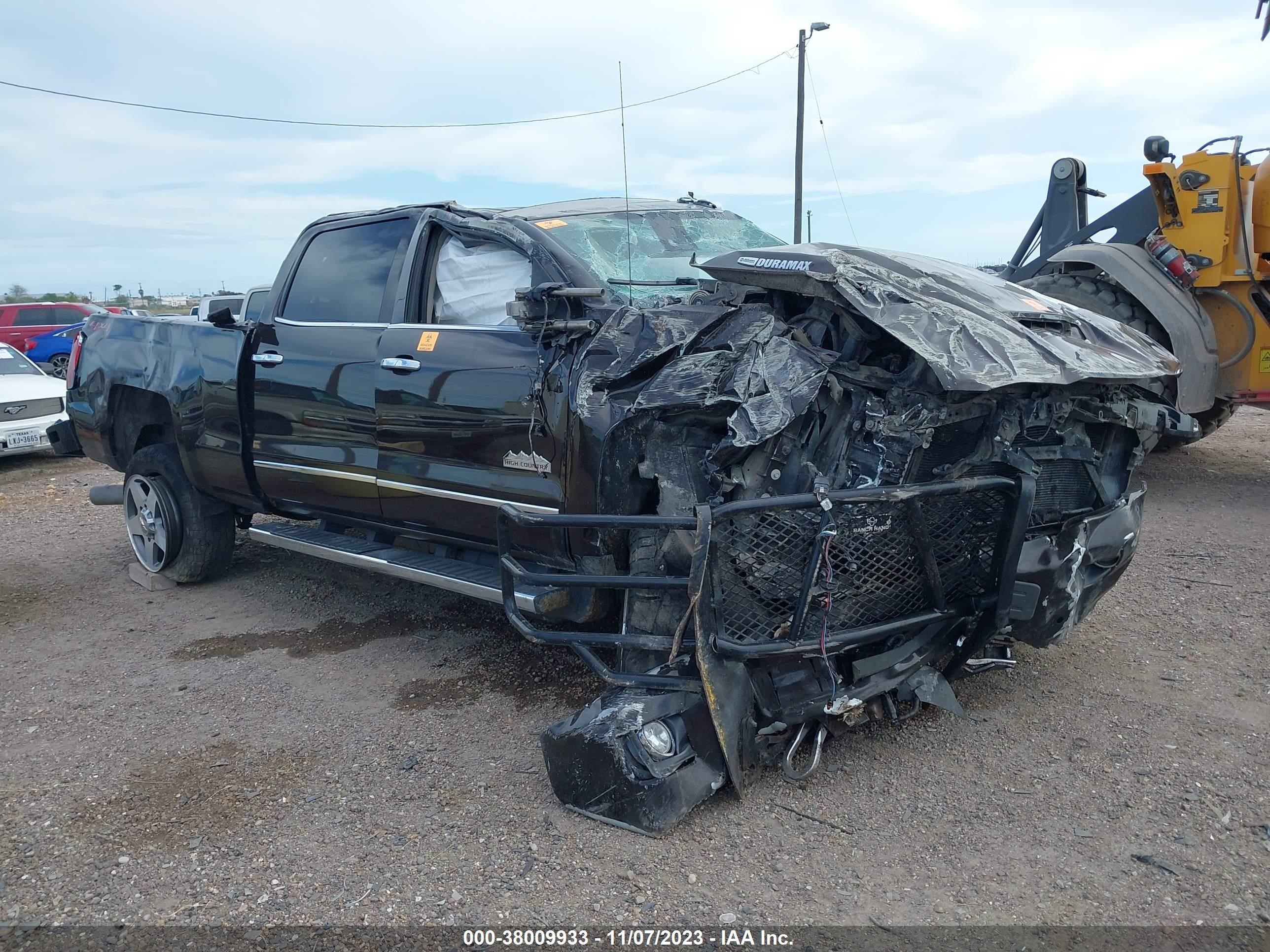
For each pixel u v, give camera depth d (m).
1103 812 3.12
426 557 4.55
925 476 3.23
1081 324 3.62
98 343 6.26
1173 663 4.23
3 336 22.36
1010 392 3.19
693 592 3.02
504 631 4.99
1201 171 6.77
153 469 5.87
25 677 4.66
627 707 3.19
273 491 5.18
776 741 3.43
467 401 4.03
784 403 3.06
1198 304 6.89
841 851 2.97
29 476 10.71
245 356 5.16
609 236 4.40
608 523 3.16
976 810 3.16
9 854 3.12
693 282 4.20
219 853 3.08
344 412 4.62
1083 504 3.65
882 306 3.21
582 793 3.19
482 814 3.25
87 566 6.65
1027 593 3.43
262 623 5.30
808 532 3.08
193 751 3.81
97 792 3.51
